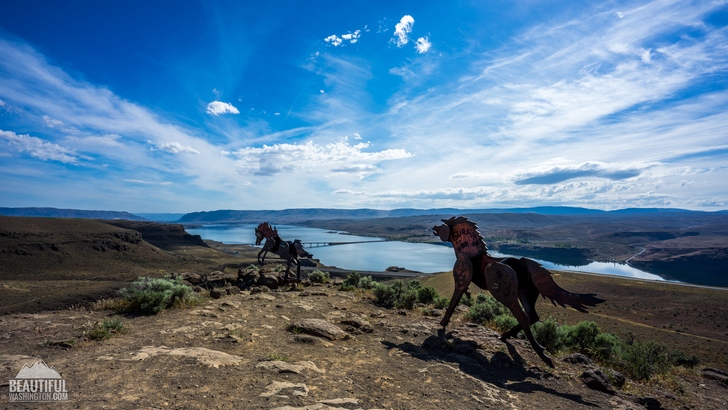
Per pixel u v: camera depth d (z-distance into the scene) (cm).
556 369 838
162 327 912
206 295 1474
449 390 641
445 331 1059
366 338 951
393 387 628
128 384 532
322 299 1460
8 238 16288
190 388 534
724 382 986
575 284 13700
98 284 9194
